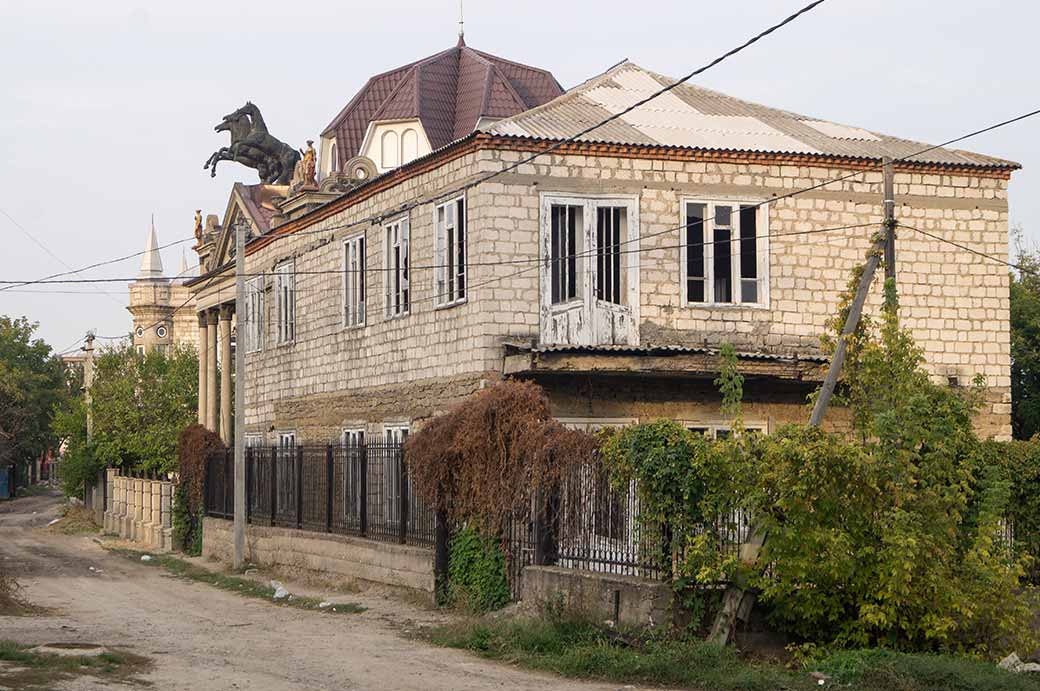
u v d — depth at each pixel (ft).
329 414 113.29
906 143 101.24
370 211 105.50
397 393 99.81
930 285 96.63
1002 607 52.85
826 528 51.85
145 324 287.69
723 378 55.83
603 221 90.48
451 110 145.89
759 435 53.62
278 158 164.04
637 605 54.24
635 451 55.52
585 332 89.10
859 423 57.72
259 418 132.77
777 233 93.76
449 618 67.97
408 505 78.64
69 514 208.23
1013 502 61.41
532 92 151.02
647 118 97.14
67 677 49.01
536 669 52.37
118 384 187.93
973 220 97.76
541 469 63.21
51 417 299.58
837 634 52.42
